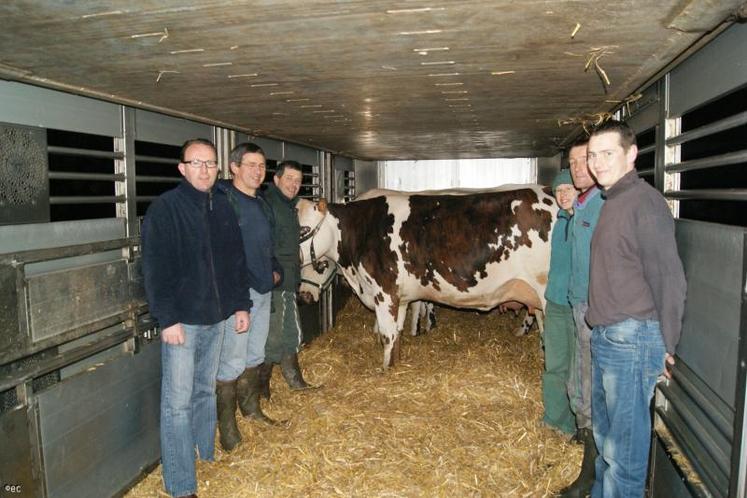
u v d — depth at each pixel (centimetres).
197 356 314
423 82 277
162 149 377
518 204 470
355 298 823
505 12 172
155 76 251
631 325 221
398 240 503
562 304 351
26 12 165
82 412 273
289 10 167
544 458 336
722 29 196
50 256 252
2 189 240
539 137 553
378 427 371
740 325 175
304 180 656
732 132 217
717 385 201
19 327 233
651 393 225
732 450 177
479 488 301
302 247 528
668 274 206
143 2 158
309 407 407
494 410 400
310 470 319
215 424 332
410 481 307
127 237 313
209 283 294
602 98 327
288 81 270
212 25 180
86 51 207
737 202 210
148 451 329
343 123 430
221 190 340
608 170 221
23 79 243
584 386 291
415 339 630
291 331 426
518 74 260
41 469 247
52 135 276
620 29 190
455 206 495
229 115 375
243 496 298
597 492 267
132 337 311
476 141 595
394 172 910
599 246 228
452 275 493
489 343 597
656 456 268
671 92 264
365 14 172
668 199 266
